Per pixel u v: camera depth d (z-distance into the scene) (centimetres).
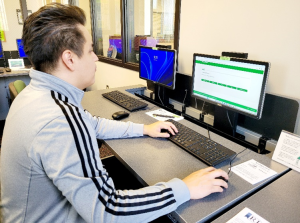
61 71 75
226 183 80
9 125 71
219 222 66
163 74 169
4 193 74
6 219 75
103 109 161
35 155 62
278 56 129
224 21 154
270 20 129
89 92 204
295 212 71
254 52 141
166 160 99
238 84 115
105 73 354
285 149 98
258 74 104
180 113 161
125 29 288
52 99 70
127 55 296
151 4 358
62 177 60
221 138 121
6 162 70
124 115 146
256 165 97
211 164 93
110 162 153
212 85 130
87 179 62
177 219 70
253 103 109
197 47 177
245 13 141
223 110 128
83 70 79
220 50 161
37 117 64
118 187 130
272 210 71
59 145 62
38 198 69
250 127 129
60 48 71
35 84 74
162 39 328
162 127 121
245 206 73
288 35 123
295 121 109
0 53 356
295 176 90
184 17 183
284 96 113
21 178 67
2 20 391
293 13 119
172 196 70
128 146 111
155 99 190
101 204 62
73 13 74
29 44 71
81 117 70
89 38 79
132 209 64
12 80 341
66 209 71
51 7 71
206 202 74
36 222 70
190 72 188
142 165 95
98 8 373
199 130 131
